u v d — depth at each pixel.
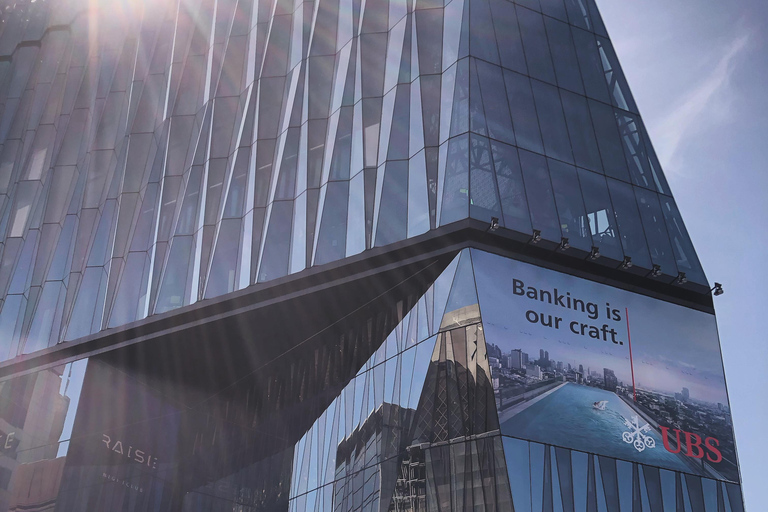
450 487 29.78
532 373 31.28
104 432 39.03
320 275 35.59
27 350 41.34
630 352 33.97
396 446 32.16
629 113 40.78
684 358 35.22
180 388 42.00
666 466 32.19
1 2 56.50
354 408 35.50
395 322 34.84
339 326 38.47
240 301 37.22
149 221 41.94
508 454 29.23
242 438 41.44
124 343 39.53
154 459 40.00
